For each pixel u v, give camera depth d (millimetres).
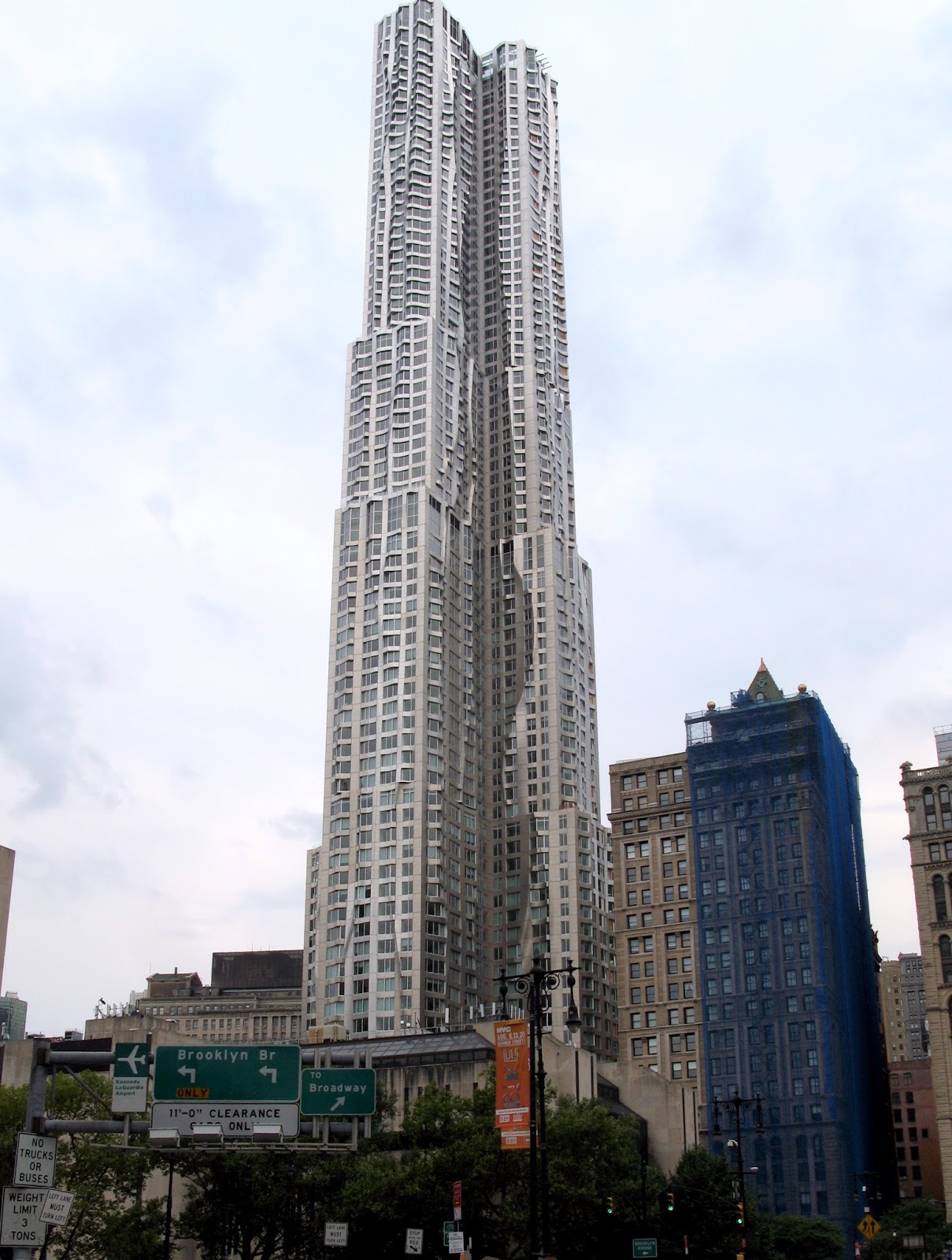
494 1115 91500
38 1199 40688
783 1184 162000
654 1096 131750
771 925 175875
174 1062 57062
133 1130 55656
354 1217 86375
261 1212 87562
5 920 80500
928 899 169750
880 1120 191000
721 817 184250
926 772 175625
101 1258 87000
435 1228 85875
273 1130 56562
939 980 165875
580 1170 87562
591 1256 92375
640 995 187375
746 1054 171125
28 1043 110938
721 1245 99562
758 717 186125
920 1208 151875
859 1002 188375
